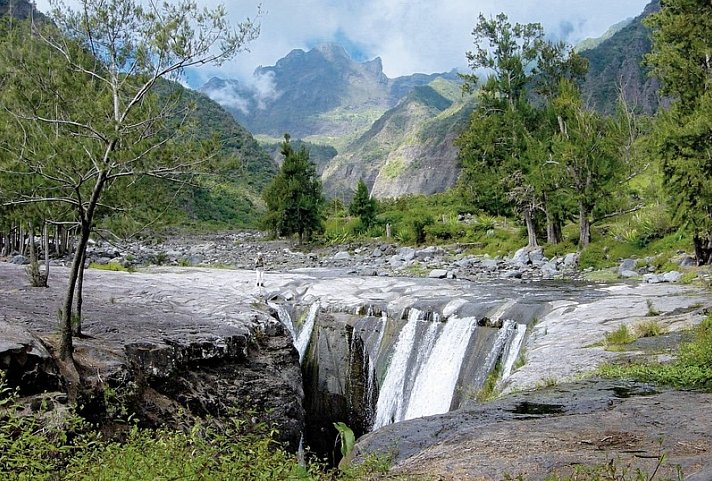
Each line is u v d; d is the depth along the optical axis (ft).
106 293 54.08
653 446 18.12
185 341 38.01
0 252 108.68
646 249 86.89
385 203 232.53
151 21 29.48
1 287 50.55
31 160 27.84
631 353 34.06
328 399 55.72
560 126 110.32
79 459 17.35
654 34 85.92
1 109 28.27
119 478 15.15
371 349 54.80
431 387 49.14
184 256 128.47
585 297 55.16
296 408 42.68
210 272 83.87
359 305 57.72
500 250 112.27
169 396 34.71
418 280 73.26
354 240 148.97
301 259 121.70
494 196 118.93
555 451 18.26
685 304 47.39
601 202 95.61
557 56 126.31
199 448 17.52
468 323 49.26
